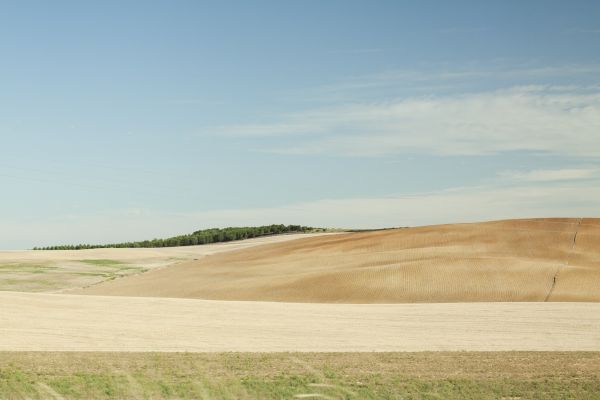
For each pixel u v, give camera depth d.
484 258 61.22
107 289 65.94
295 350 28.81
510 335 33.59
